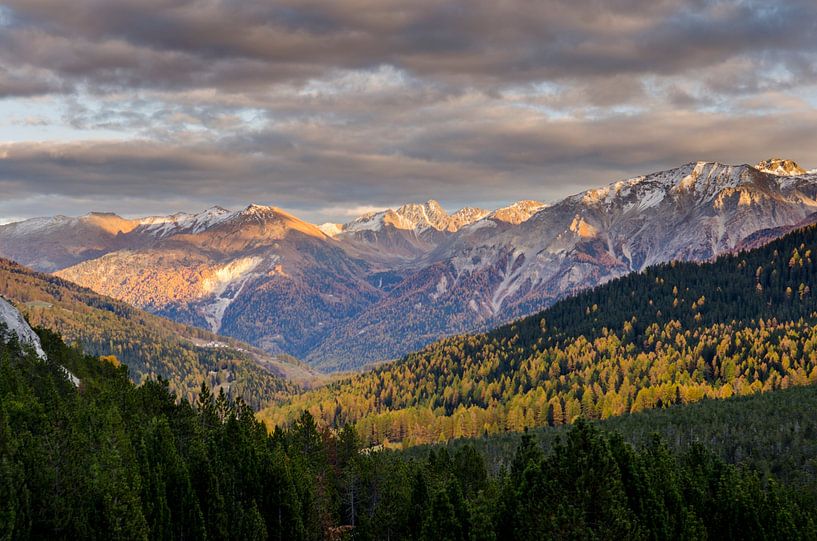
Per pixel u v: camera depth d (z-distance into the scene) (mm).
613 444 89625
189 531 89312
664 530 83688
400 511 104000
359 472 117375
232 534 92938
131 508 77562
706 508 97562
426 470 115062
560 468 74938
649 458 99938
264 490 102312
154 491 86938
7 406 84375
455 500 86625
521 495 82000
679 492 94750
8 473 71188
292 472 110125
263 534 94562
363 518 105000
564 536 70438
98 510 76562
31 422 84000
